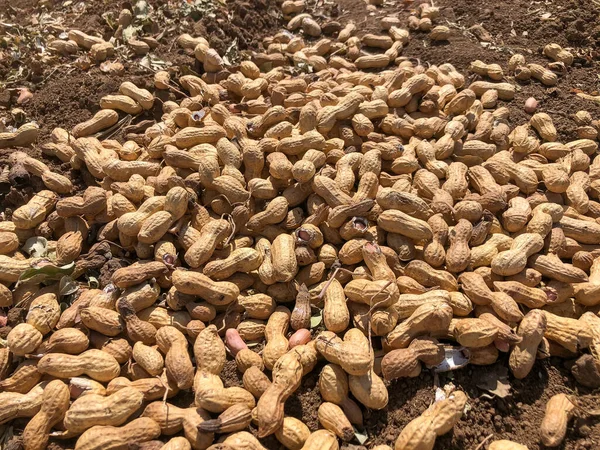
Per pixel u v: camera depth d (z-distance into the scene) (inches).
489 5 19.9
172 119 14.6
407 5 21.0
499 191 12.3
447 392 9.5
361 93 15.0
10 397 9.4
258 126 13.5
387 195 11.6
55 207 12.7
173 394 9.5
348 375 9.4
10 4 19.9
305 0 21.4
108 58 16.9
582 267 11.7
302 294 10.6
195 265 11.0
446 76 16.4
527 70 16.9
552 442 9.0
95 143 13.8
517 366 9.7
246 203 11.9
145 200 12.2
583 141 14.6
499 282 10.7
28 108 15.6
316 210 11.7
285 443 8.9
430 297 10.3
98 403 8.9
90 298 10.7
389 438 9.1
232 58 17.8
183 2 19.2
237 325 10.6
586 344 10.1
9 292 11.2
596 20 18.5
